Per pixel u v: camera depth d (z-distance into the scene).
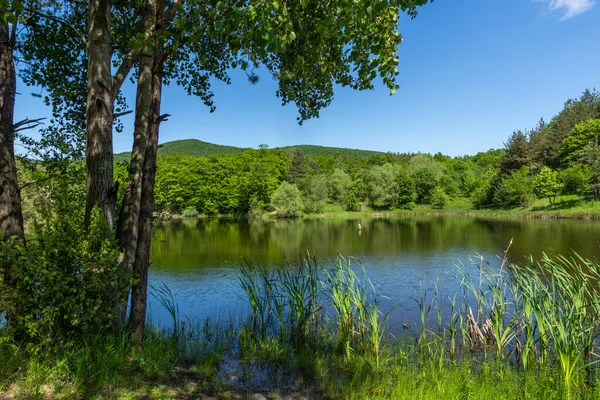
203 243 24.83
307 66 5.57
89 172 4.41
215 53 6.71
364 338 6.66
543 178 49.94
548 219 41.19
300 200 59.53
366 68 4.11
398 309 9.11
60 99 6.17
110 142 4.50
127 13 6.43
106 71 4.41
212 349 5.71
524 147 62.91
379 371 5.16
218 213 64.25
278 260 17.50
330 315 8.09
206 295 10.80
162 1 4.71
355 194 68.56
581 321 5.38
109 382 3.68
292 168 76.88
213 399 3.86
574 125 63.16
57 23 5.88
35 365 3.50
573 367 4.54
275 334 6.71
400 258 17.80
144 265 4.79
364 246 22.55
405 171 76.69
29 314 3.56
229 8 3.16
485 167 100.25
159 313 8.95
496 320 5.86
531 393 4.40
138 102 4.91
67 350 3.76
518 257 16.91
